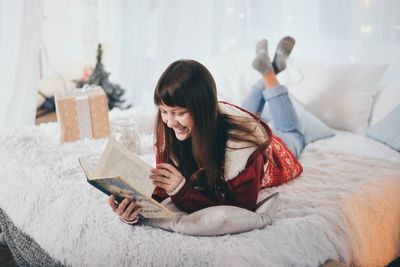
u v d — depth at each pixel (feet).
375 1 7.08
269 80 6.31
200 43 9.14
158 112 4.36
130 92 9.32
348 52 7.70
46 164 5.21
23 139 5.85
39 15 6.46
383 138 6.56
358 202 4.86
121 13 8.93
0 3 6.33
